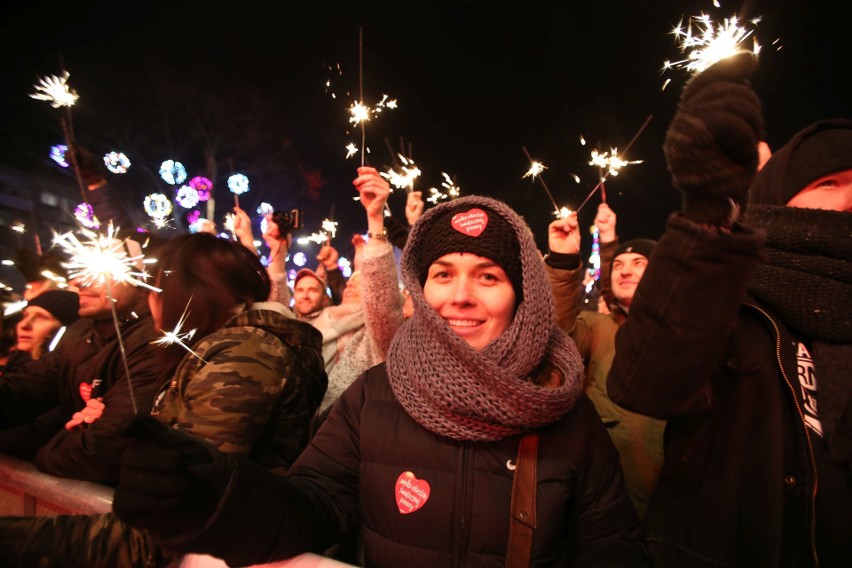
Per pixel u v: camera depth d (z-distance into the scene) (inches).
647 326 38.2
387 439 46.3
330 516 44.7
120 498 30.9
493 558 41.9
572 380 45.1
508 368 44.9
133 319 75.8
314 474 47.6
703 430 44.2
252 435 49.7
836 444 39.6
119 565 49.0
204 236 64.5
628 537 44.5
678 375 38.0
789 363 42.3
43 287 134.3
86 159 101.0
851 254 41.7
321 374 63.4
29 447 84.7
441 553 42.6
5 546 48.4
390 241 89.9
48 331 116.6
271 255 117.7
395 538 43.9
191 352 53.2
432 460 44.5
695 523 43.1
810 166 46.4
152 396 61.5
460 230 47.5
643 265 88.6
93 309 75.1
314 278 157.9
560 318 79.0
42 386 86.5
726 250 34.0
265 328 58.6
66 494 61.0
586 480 44.9
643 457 72.2
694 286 35.4
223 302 61.6
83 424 64.6
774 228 44.8
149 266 65.1
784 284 43.4
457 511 42.8
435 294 48.9
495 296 47.6
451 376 43.8
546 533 41.5
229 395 49.3
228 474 34.0
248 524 35.0
